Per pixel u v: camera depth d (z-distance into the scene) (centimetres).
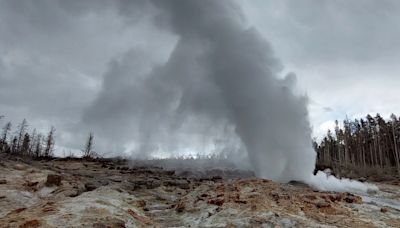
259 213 1153
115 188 1538
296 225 1034
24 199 1566
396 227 1064
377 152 7481
